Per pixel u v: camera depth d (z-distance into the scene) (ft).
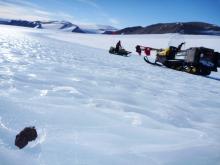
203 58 66.95
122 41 268.00
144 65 66.74
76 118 11.12
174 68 73.15
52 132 8.96
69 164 6.86
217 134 12.56
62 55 51.26
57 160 6.95
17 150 7.06
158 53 77.25
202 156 8.89
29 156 6.89
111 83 24.25
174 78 44.04
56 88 17.19
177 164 7.97
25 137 7.57
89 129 9.98
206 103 22.36
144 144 9.25
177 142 10.07
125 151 8.30
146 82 30.48
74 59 46.19
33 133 7.80
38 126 9.32
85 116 11.64
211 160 8.65
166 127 12.33
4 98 12.35
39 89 15.97
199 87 36.01
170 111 16.34
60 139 8.42
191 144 10.05
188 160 8.39
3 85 15.44
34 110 11.16
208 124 14.69
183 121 14.43
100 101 15.61
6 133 7.94
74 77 23.85
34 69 24.47
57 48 78.89
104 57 73.31
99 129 10.18
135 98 18.79
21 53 40.27
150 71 50.19
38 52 48.57
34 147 7.42
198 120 15.39
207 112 18.25
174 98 22.17
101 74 30.12
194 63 66.90
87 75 26.89
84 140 8.70
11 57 31.86
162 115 14.85
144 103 17.57
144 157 8.07
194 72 66.23
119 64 54.49
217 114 17.99
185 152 9.03
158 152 8.66
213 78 63.62
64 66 31.58
